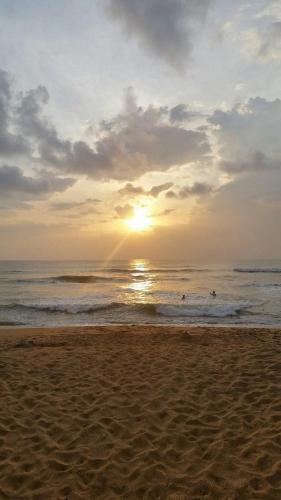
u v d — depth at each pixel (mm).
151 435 4473
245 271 66312
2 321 15406
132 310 18047
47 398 5711
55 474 3686
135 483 3520
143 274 57656
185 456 3975
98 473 3691
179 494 3334
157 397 5691
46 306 18672
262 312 17734
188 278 47594
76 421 4883
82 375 6918
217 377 6645
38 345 9688
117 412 5164
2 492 3395
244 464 3768
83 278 44719
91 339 10391
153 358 8141
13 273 60156
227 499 3232
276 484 3412
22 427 4703
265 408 5164
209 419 4883
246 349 8922
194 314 16953
